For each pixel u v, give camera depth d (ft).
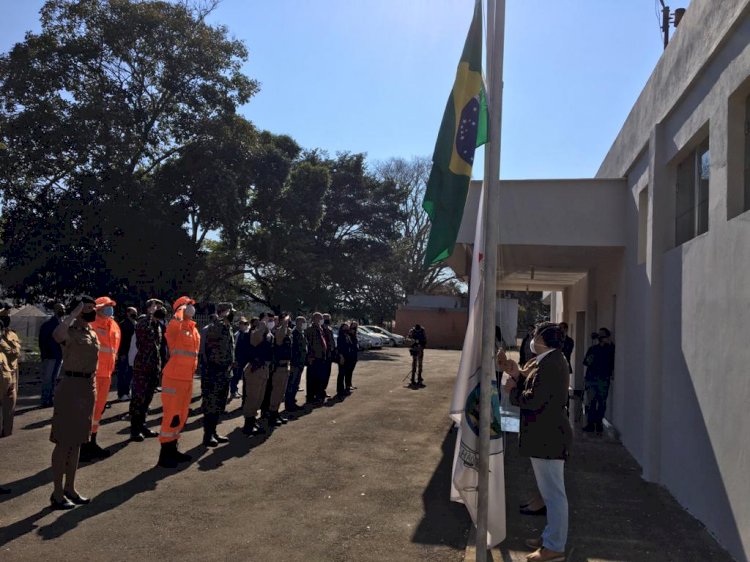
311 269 108.68
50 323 39.99
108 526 18.79
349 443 31.71
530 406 17.22
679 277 24.29
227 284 116.06
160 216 76.64
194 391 48.70
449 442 32.50
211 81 83.71
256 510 20.76
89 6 75.97
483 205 17.81
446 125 15.96
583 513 21.65
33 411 38.01
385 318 174.40
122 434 31.63
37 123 71.87
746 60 18.11
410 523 19.98
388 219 137.08
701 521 20.59
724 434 18.72
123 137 76.69
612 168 40.27
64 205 73.36
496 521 17.10
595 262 43.86
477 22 15.96
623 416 34.24
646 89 30.25
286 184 104.47
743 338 17.48
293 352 41.50
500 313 75.31
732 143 19.48
